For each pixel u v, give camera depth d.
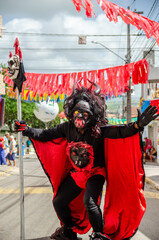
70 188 3.80
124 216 3.63
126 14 3.64
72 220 3.98
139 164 3.47
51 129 3.88
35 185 9.41
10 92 9.27
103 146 3.67
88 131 3.52
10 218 5.64
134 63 7.48
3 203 6.95
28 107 29.22
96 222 3.22
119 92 8.22
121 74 7.56
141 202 3.58
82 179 3.64
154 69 17.27
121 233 3.63
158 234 4.75
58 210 3.85
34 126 40.28
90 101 3.42
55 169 3.96
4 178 11.21
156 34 3.91
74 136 3.65
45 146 3.97
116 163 3.59
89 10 3.02
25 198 7.50
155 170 14.40
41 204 6.81
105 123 3.55
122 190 3.64
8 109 28.36
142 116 3.12
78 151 3.52
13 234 4.70
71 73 7.70
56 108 18.47
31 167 15.17
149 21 3.86
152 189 9.53
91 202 3.26
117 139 3.52
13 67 3.76
